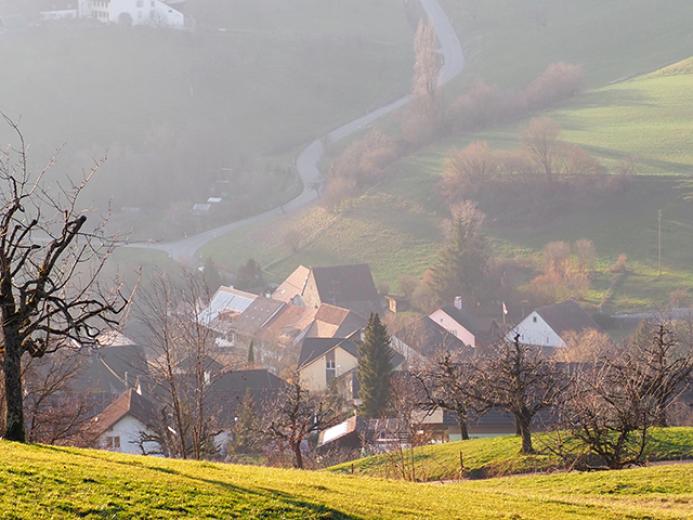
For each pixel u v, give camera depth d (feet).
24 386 289.94
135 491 165.48
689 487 259.39
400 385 455.63
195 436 294.25
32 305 193.26
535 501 211.61
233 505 167.22
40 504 151.02
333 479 214.90
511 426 476.13
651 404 307.78
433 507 190.60
